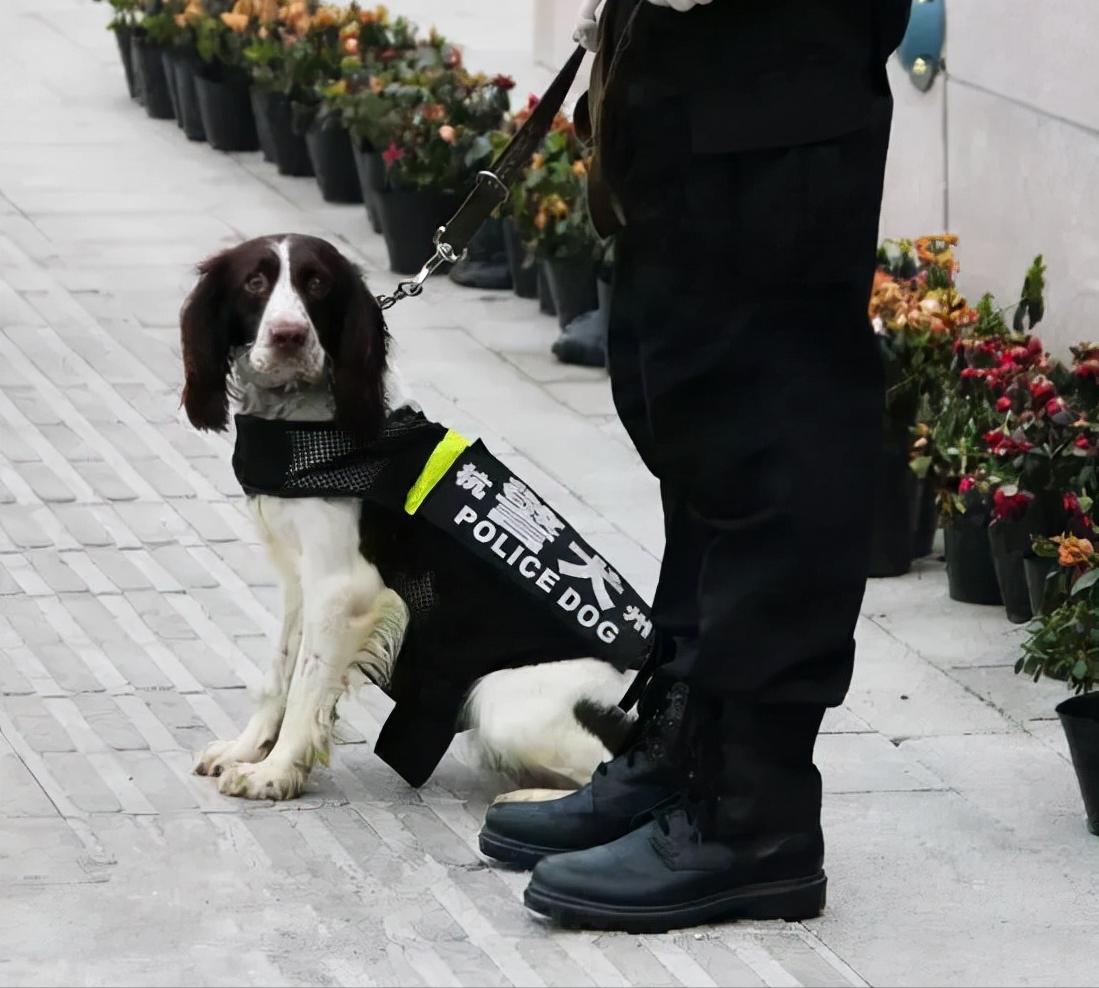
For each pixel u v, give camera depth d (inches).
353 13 645.3
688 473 227.3
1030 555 333.4
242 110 683.4
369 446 266.5
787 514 222.7
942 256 395.2
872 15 216.7
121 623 333.7
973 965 231.5
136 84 761.6
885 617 351.3
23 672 312.5
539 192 492.1
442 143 535.5
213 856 255.4
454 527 267.7
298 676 273.4
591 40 251.3
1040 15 389.1
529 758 269.0
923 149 437.4
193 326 263.9
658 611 239.5
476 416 446.3
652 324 225.0
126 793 273.6
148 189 634.8
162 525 378.6
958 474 349.4
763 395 222.7
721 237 219.3
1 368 464.4
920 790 282.8
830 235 219.1
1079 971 230.8
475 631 271.1
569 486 405.4
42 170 653.3
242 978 223.9
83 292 523.5
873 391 225.6
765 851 237.1
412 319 520.1
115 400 446.3
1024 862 260.5
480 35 824.3
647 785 249.1
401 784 282.7
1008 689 319.9
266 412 267.3
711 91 215.6
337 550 267.7
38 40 870.4
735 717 232.7
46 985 221.3
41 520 378.3
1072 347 358.6
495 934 235.8
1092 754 263.4
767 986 224.5
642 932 235.9
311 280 257.6
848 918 242.8
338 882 249.1
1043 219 392.8
